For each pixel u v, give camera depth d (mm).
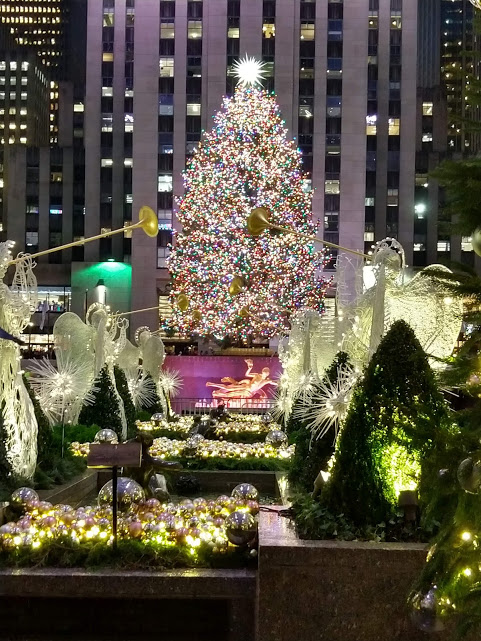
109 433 13836
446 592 4445
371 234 72312
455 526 4250
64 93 102500
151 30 66438
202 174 49531
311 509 8039
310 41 66375
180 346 62438
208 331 47781
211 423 20969
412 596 4863
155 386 26531
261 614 7223
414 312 10406
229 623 7934
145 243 65188
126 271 69562
